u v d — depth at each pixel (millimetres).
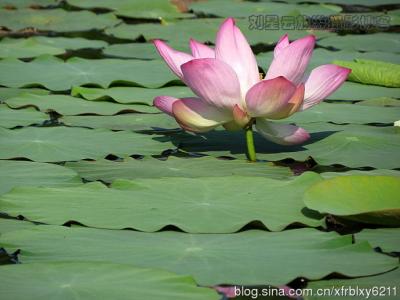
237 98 4734
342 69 4848
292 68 4742
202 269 3266
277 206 4004
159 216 3840
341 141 5281
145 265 3309
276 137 4910
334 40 9219
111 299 2951
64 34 9602
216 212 3895
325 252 3467
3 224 3795
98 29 9891
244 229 3742
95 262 3254
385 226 3857
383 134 5496
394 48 8930
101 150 5109
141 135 5445
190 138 5492
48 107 6117
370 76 7223
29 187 4180
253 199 4078
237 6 11266
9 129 5480
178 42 9016
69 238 3586
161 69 7410
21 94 6410
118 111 6066
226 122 4895
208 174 4629
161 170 4676
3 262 3480
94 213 3879
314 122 5848
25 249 3467
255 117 4855
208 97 4734
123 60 7734
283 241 3588
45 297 2938
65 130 5480
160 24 9977
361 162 4930
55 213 3875
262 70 7438
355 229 3891
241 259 3367
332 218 3943
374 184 3980
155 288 3051
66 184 4414
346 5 11727
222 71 4617
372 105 6543
